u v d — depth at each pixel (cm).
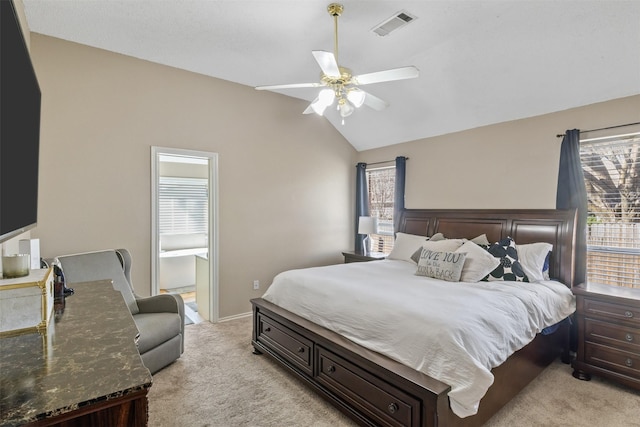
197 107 381
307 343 251
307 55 331
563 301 282
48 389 76
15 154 117
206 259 411
